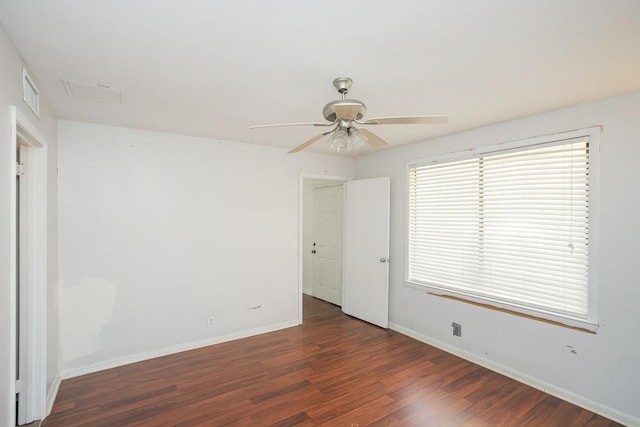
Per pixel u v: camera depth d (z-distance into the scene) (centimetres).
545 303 276
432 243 373
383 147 416
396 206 415
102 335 304
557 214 269
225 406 243
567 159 263
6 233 152
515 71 197
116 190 312
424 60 183
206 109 264
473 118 290
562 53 175
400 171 410
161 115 279
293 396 256
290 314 424
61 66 189
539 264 281
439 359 325
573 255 260
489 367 308
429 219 377
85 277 296
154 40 162
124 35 157
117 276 311
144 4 132
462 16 141
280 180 416
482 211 323
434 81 211
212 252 365
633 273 228
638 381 224
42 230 224
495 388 271
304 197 602
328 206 545
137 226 322
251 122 301
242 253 386
